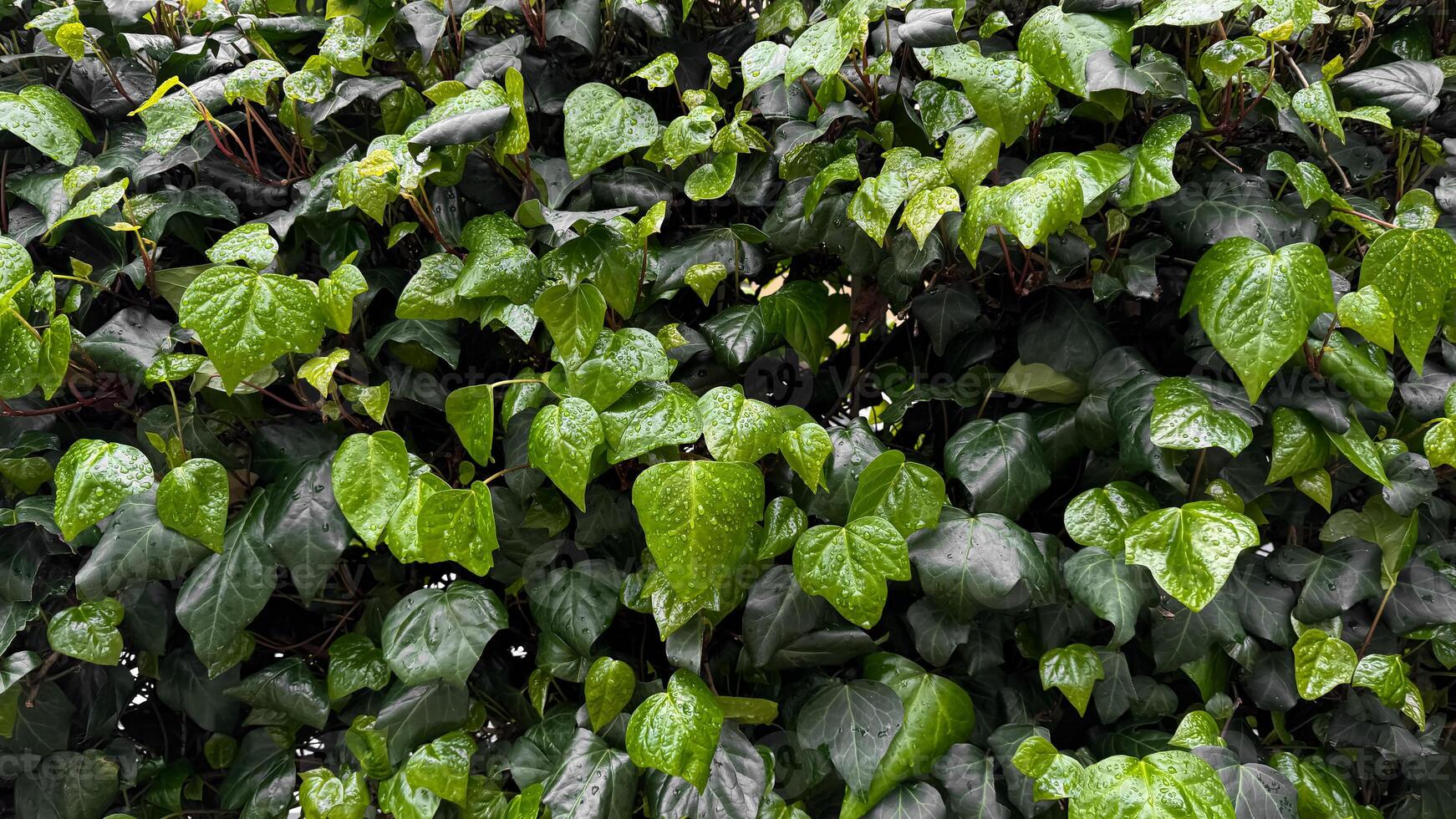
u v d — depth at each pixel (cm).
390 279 170
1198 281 147
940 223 157
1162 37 167
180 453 161
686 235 176
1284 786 150
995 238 158
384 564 182
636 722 152
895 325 184
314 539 155
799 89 169
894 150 152
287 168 183
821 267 186
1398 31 180
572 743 164
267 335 142
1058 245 157
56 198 160
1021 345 166
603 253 155
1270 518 177
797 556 152
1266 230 153
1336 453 162
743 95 161
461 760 165
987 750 171
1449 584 167
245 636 173
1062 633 169
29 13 183
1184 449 152
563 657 172
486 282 149
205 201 163
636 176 167
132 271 162
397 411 174
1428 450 151
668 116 184
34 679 170
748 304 173
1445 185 161
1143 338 175
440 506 149
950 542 157
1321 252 140
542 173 163
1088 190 140
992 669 177
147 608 169
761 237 166
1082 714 157
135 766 181
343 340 167
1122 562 155
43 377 148
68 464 146
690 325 181
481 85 153
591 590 167
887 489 157
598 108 157
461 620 161
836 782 174
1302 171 152
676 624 155
